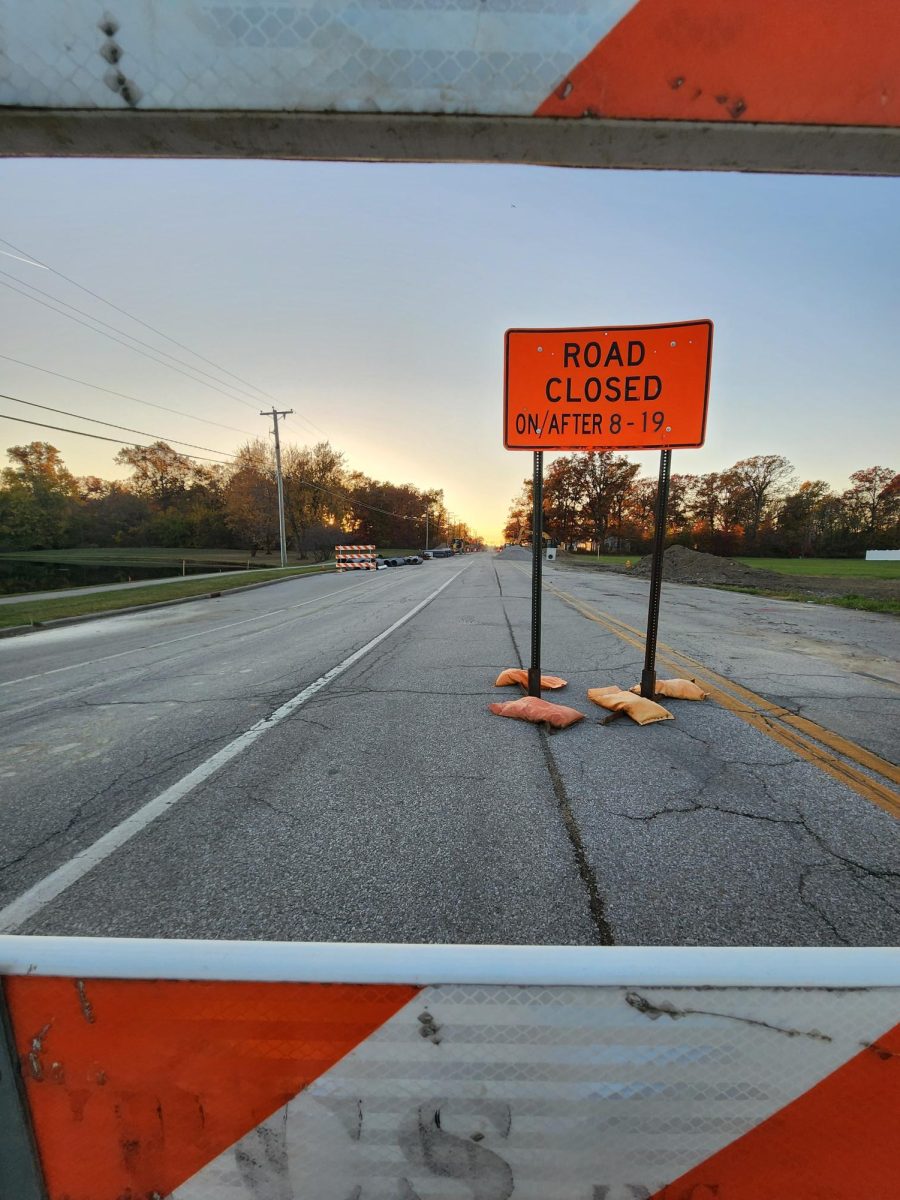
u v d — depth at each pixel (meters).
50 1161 0.60
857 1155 0.56
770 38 0.53
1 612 13.09
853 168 0.63
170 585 21.20
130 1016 0.56
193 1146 0.59
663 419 3.74
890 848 2.40
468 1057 0.56
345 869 2.31
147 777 3.36
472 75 0.54
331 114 0.55
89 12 0.53
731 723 4.04
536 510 4.27
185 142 0.60
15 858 2.47
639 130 0.57
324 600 15.25
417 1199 0.58
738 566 24.28
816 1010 0.55
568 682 5.28
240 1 0.52
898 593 14.27
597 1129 0.57
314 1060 0.57
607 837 2.51
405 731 4.00
